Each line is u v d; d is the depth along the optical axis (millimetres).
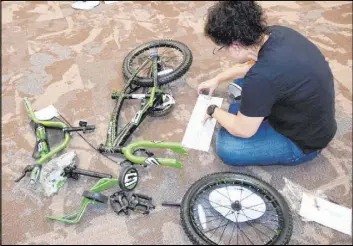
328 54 2385
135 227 1543
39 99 2199
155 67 2061
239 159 1633
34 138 1975
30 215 1619
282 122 1456
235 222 1526
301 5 2893
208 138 1858
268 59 1196
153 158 1602
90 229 1547
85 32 2748
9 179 1776
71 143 1913
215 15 1155
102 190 1612
